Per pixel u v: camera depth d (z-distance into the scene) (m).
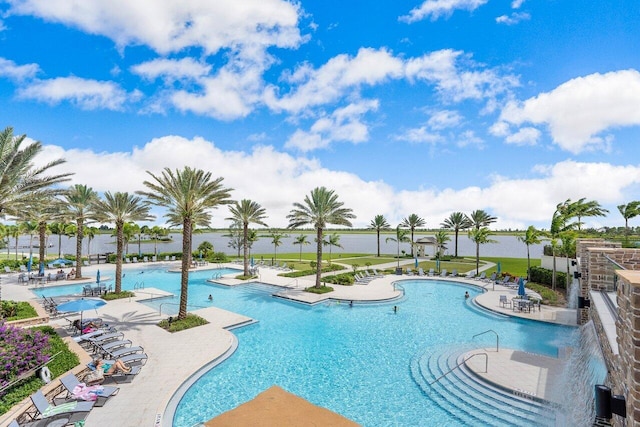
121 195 27.19
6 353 11.30
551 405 10.76
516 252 117.31
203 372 13.90
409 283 35.91
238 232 65.06
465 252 113.81
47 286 30.75
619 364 5.66
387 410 11.62
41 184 19.05
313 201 30.28
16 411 9.55
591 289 12.05
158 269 43.62
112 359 14.27
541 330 19.70
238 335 18.98
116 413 10.45
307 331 19.81
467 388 12.61
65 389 11.41
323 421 5.25
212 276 39.34
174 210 20.81
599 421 7.07
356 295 28.00
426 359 15.69
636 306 4.36
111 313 21.81
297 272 38.97
